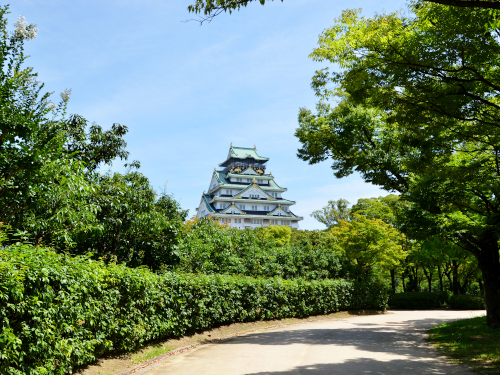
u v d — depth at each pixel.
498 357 8.18
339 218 62.84
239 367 7.76
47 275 5.55
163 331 10.25
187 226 19.17
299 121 16.56
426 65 8.40
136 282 8.66
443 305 33.47
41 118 8.19
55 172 8.04
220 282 13.77
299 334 13.83
